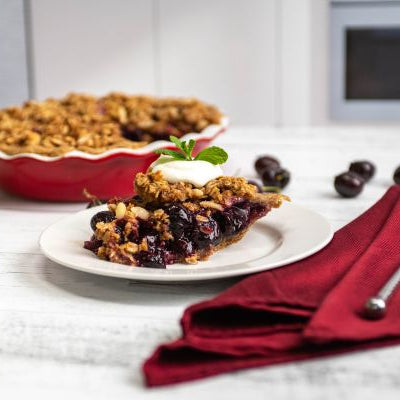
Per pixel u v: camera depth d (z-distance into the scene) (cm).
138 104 105
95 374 51
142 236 65
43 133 90
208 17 154
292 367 50
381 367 50
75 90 160
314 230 68
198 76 158
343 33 151
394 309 55
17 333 56
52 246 65
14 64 145
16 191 85
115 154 80
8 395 48
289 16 152
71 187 83
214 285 62
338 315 53
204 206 66
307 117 157
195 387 48
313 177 96
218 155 69
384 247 63
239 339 52
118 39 157
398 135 121
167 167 68
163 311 59
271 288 56
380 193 88
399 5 148
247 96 157
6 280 64
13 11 144
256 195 68
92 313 59
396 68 152
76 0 156
